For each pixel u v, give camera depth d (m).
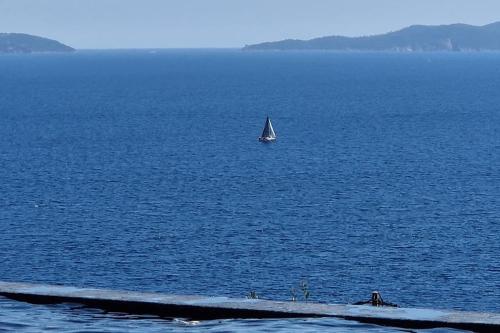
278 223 197.38
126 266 156.75
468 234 184.12
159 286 143.88
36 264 158.25
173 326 42.62
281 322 42.88
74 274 151.12
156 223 196.88
